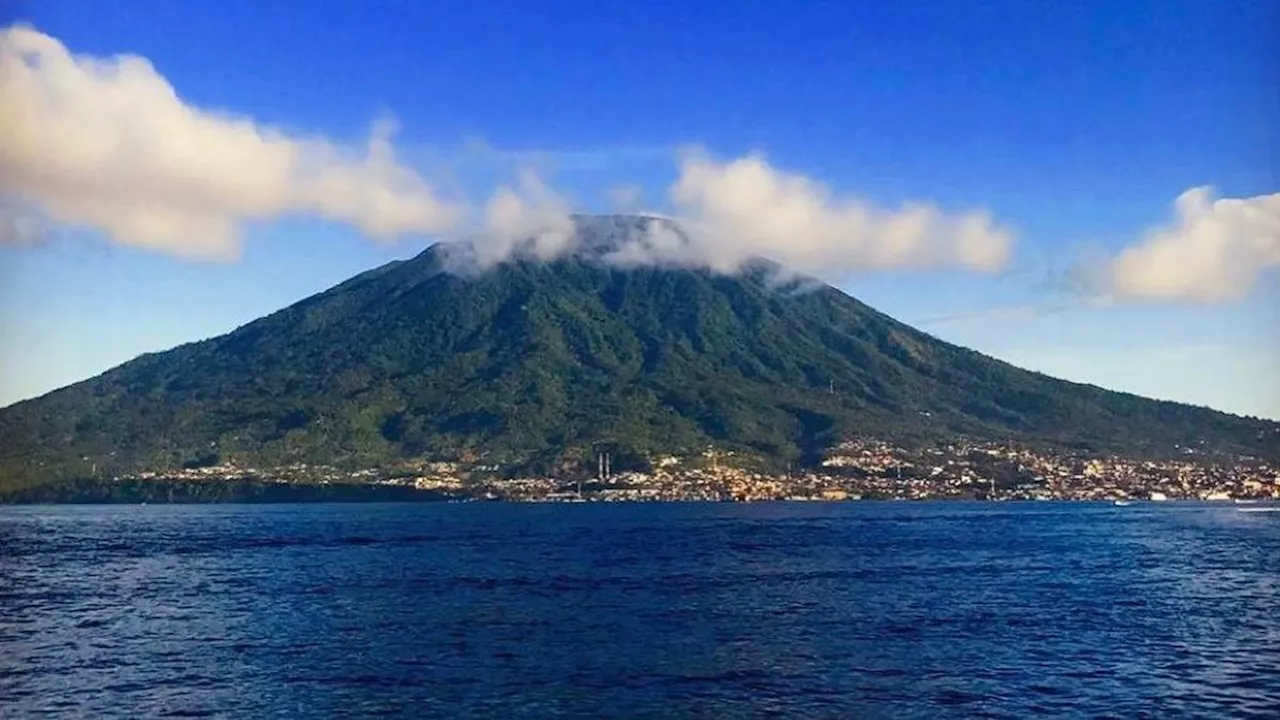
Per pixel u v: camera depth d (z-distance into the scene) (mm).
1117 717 52250
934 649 68500
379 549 157875
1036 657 65812
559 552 149500
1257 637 72688
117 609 88000
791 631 75500
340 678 59812
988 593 97750
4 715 52344
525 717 51812
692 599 93500
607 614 83938
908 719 51844
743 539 177500
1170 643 70438
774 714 52562
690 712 52875
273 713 52531
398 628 76938
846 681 59281
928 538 179375
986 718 52031
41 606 90188
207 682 58969
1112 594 96812
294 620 81188
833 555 142625
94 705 54094
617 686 58000
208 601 93188
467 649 68500
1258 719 51969
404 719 51375
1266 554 143125
